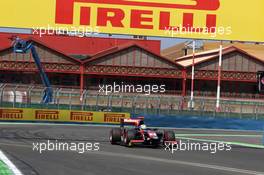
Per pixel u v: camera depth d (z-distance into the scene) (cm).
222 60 8275
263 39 1917
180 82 8300
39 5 1838
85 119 4053
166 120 4219
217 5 1900
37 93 4459
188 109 4634
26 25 1831
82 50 9512
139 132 2119
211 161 1631
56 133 2816
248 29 1917
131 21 1861
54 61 7975
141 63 8125
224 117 4566
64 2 1842
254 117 4719
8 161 1426
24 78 7944
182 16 1881
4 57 7850
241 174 1318
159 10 1873
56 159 1541
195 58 9319
